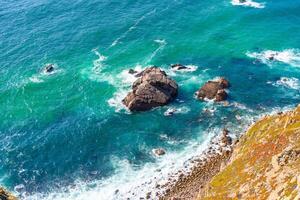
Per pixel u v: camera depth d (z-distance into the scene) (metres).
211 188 79.88
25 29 153.75
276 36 143.25
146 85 116.50
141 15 160.25
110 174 97.44
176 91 118.88
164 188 91.81
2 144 107.62
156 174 96.06
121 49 142.38
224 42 143.00
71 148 105.56
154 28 152.50
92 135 109.12
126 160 100.81
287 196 57.44
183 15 159.38
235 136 104.19
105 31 151.25
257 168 74.06
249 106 113.88
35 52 142.25
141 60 136.75
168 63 134.62
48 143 107.31
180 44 143.50
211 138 104.94
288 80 122.44
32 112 118.06
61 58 139.25
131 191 92.38
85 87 126.38
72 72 132.75
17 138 109.44
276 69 127.50
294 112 84.00
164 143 104.81
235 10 160.50
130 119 113.25
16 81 130.12
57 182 96.56
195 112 113.50
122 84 126.56
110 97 121.88
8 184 96.50
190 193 88.31
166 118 112.31
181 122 110.69
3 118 116.31
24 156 103.81
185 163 98.06
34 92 125.62
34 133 110.81
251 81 123.25
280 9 158.62
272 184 64.81
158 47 142.50
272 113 110.31
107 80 128.62
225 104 114.88
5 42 147.12
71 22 157.12
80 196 92.50
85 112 117.06
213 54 137.38
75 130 111.00
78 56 139.88
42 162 102.00
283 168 66.00
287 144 74.00
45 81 129.62
